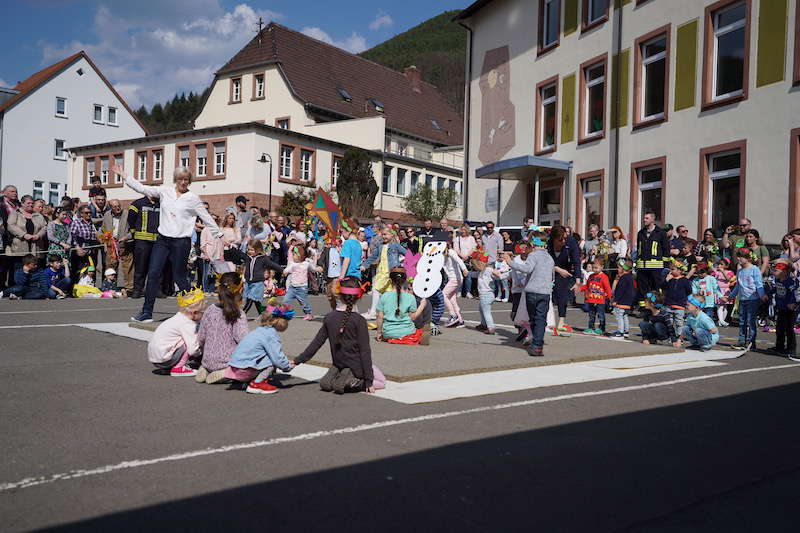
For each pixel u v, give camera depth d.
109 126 60.47
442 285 10.86
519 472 4.20
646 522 3.49
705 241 14.86
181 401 5.93
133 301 14.66
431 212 47.72
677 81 18.28
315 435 4.91
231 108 51.53
